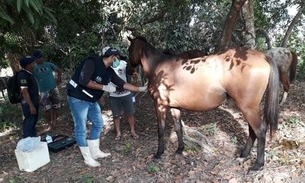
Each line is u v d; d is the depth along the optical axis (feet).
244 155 11.89
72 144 14.92
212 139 13.92
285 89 17.87
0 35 15.20
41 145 13.02
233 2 17.08
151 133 15.61
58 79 17.94
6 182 11.85
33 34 19.44
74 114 11.93
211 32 28.86
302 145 12.55
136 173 11.62
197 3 28.09
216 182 10.51
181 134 12.59
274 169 10.80
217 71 10.43
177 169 11.65
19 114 21.71
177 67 11.43
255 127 10.44
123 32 25.79
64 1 18.62
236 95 10.28
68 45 23.17
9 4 9.74
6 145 16.11
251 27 23.16
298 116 16.16
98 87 11.39
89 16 22.27
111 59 11.44
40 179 11.87
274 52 17.34
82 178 11.38
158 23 25.94
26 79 14.16
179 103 11.56
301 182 9.91
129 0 24.27
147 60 12.46
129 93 14.53
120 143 14.64
